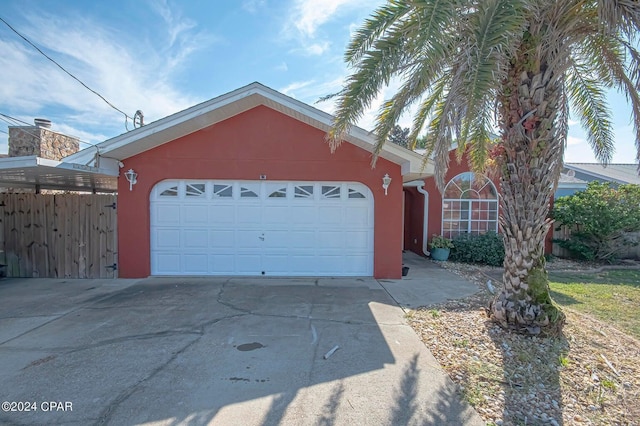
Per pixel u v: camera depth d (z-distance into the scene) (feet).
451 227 42.63
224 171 29.50
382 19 16.75
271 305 21.88
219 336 16.74
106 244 29.68
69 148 34.96
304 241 30.30
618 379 12.94
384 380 12.60
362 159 29.58
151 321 18.81
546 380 12.74
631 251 43.11
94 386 12.08
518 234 16.85
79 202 29.84
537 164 16.44
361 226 30.32
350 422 10.14
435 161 16.19
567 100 19.40
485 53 13.55
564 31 15.75
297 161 29.58
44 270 29.91
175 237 30.09
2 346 15.47
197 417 10.34
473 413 10.63
